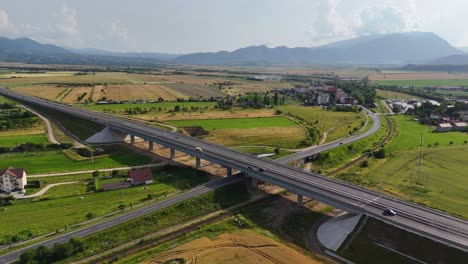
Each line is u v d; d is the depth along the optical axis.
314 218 127.81
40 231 109.50
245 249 106.25
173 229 117.56
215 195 138.62
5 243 102.31
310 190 126.38
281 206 136.88
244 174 160.00
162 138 197.12
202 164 180.25
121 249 104.44
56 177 157.12
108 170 167.88
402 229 103.50
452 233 98.56
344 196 121.94
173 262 98.50
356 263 100.19
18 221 115.94
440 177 164.12
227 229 118.94
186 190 142.88
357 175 168.50
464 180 160.25
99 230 109.44
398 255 98.00
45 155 187.12
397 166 180.88
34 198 133.75
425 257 94.94
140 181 149.88
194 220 124.25
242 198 142.50
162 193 140.25
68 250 98.94
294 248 108.62
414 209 113.56
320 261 101.44
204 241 110.44
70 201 132.00
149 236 112.44
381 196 123.25
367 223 110.12
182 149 178.25
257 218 127.31
